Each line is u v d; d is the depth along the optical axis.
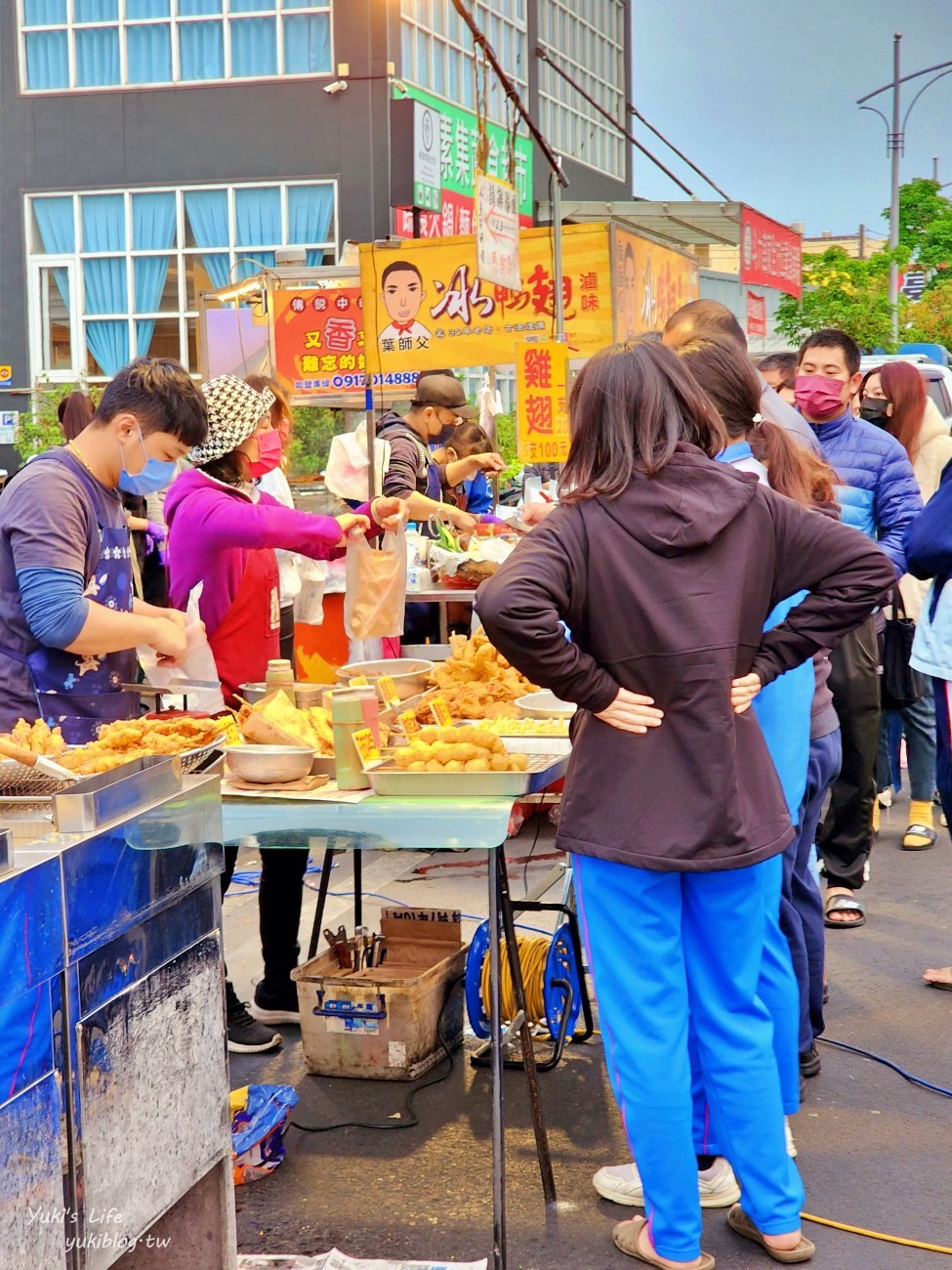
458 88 16.42
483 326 6.18
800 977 3.46
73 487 3.05
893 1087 3.52
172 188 15.53
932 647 4.03
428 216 15.30
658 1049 2.55
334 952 3.76
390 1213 2.90
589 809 2.52
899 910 4.98
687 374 2.55
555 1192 2.97
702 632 2.43
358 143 15.09
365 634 4.02
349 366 6.87
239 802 2.83
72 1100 1.99
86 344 15.95
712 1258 2.67
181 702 3.33
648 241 7.14
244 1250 2.76
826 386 4.50
